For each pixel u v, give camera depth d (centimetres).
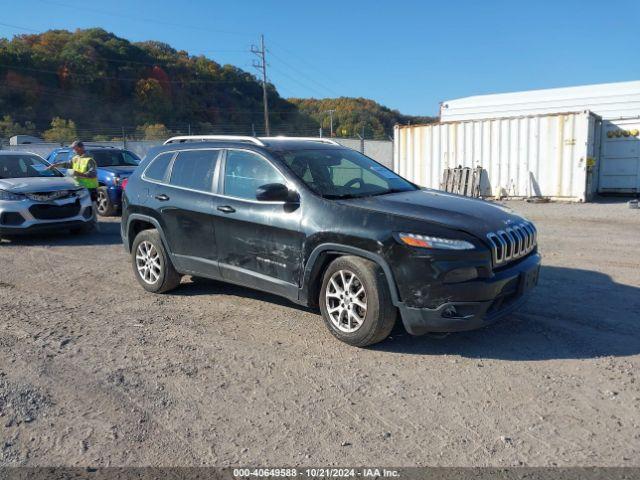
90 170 1068
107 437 326
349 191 502
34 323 529
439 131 1761
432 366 417
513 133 1602
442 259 406
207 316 543
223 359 436
